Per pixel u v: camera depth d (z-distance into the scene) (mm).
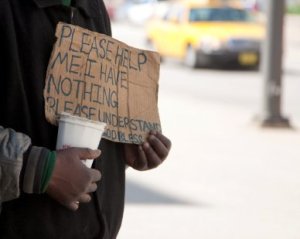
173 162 10852
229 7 26125
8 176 2629
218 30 25125
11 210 2818
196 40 25000
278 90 14117
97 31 3281
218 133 13539
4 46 2818
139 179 9805
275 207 8586
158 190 9258
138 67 3312
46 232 2867
